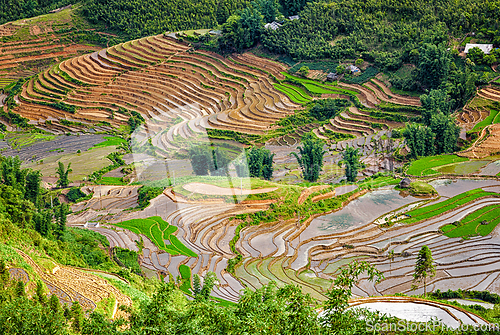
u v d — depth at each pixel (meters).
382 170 63.34
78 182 68.38
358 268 16.08
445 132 66.75
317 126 83.56
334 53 97.81
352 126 80.00
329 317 14.88
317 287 37.88
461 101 77.12
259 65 103.44
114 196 58.47
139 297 27.92
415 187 54.09
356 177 59.88
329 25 103.31
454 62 82.88
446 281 37.91
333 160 69.19
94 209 53.62
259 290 15.88
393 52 91.38
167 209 39.47
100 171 72.44
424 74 80.94
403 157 66.25
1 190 35.75
